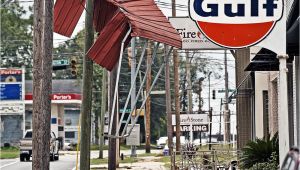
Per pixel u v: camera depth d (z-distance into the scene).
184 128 57.53
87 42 25.83
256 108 37.19
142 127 111.19
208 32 18.75
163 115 128.75
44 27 22.25
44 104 22.06
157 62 97.06
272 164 23.00
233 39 18.73
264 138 25.22
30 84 97.69
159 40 22.84
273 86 32.97
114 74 37.22
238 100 41.22
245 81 39.78
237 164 27.52
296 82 23.12
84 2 25.89
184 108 103.12
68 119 110.25
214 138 109.56
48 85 22.25
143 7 23.72
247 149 24.52
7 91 93.56
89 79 26.05
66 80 103.75
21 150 56.97
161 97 126.44
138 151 86.75
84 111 26.16
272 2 18.69
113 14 25.30
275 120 32.94
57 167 48.06
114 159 37.41
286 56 18.62
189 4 18.80
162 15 23.97
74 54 102.69
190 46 32.72
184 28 32.78
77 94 95.44
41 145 21.89
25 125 96.38
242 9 18.75
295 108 23.23
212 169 28.78
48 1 22.34
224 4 18.75
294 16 19.98
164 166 45.88
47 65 22.25
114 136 24.89
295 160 10.83
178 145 49.72
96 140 110.50
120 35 23.11
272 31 18.69
